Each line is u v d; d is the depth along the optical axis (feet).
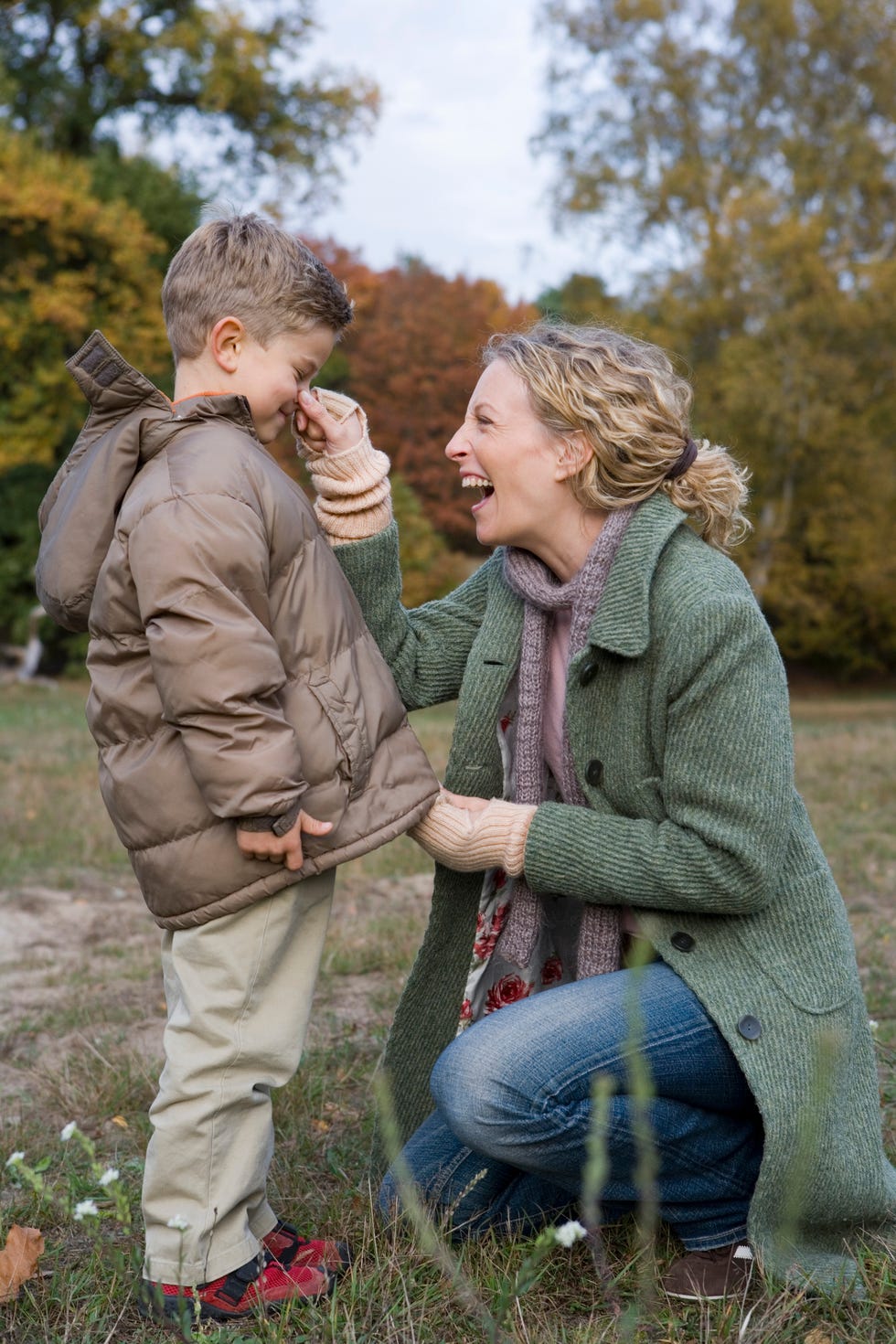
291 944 7.20
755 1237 6.87
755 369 73.36
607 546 7.43
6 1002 13.76
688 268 77.30
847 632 89.92
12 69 73.36
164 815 6.75
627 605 7.26
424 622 8.62
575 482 7.57
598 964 7.56
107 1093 10.37
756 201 74.08
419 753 7.52
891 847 21.38
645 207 80.23
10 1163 6.62
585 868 7.20
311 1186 8.52
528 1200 7.73
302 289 7.47
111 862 21.12
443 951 8.07
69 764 31.63
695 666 7.06
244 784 6.37
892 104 80.43
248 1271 6.82
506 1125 6.84
